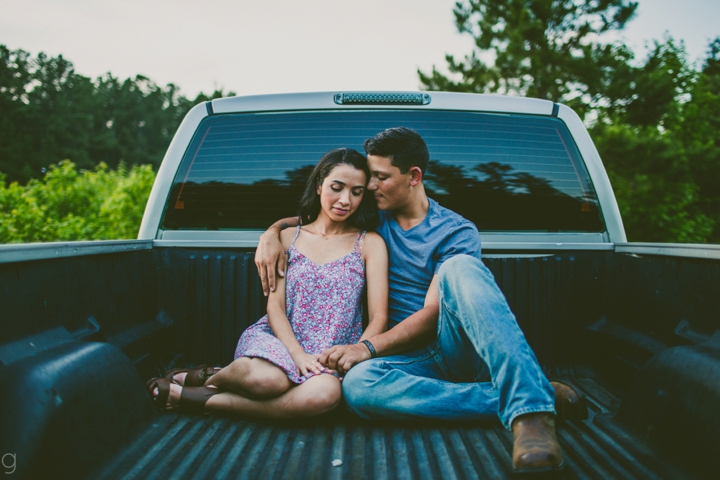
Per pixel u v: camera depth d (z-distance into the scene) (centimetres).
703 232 1328
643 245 215
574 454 162
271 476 151
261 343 198
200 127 256
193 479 147
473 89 1700
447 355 200
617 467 153
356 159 215
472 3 1723
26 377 130
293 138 253
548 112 255
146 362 221
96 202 1117
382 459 163
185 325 244
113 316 204
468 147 251
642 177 1238
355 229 228
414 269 220
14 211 966
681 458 144
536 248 243
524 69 1535
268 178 251
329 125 253
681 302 188
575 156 252
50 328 162
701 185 1367
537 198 249
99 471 144
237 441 175
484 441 176
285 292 221
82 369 149
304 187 250
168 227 251
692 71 1662
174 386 197
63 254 169
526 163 250
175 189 252
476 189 248
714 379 137
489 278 179
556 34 1592
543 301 241
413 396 184
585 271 243
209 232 249
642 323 214
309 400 187
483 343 165
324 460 162
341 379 196
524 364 157
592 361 242
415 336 200
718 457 130
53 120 8119
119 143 8731
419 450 170
